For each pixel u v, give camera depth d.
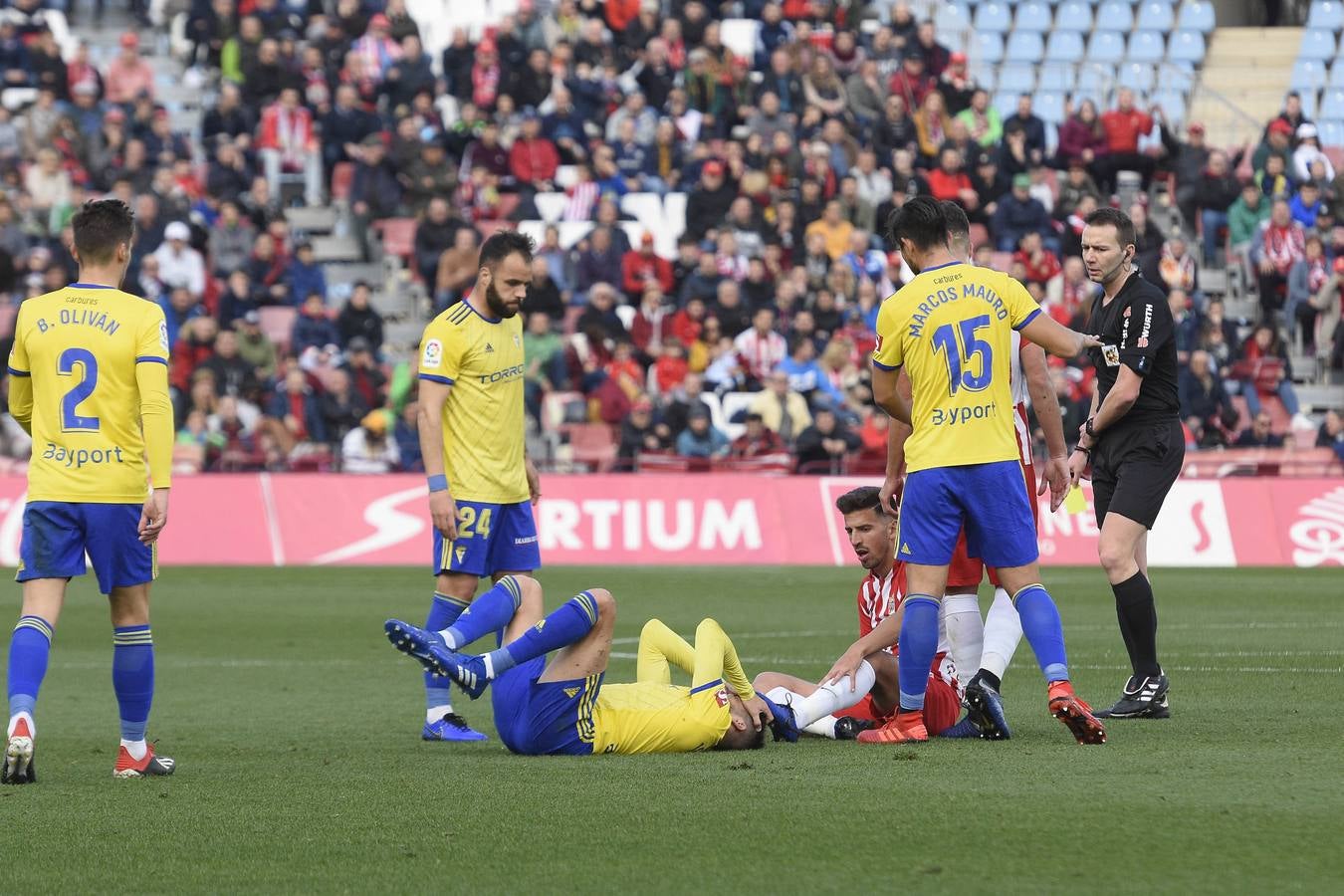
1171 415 29.42
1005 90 107.62
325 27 95.19
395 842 18.44
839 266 83.19
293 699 33.88
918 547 24.89
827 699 25.97
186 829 19.31
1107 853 17.28
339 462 75.06
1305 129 96.31
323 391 77.88
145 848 18.31
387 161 90.19
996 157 91.94
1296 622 47.34
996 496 24.69
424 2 107.31
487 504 28.69
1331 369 89.31
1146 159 95.38
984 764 23.06
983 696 25.08
